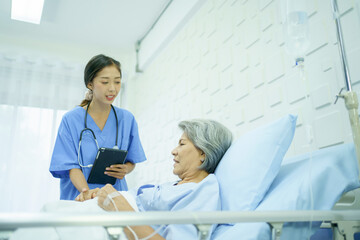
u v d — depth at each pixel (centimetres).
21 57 349
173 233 95
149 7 311
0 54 342
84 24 333
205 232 73
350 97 99
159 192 121
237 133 202
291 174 112
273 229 81
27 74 348
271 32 181
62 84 357
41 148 331
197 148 129
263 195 108
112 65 165
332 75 142
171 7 299
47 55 357
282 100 169
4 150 320
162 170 300
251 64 195
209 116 234
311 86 152
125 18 327
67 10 310
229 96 213
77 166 167
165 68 315
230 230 96
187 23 279
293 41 107
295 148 157
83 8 308
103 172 166
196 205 106
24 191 316
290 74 165
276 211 80
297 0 108
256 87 189
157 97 327
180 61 286
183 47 283
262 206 102
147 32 353
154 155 320
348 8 137
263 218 77
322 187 100
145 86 362
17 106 335
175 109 287
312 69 152
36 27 335
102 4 303
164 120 307
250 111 192
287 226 90
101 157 162
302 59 108
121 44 375
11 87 339
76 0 296
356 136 96
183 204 109
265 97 181
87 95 181
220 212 74
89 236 90
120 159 168
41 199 319
